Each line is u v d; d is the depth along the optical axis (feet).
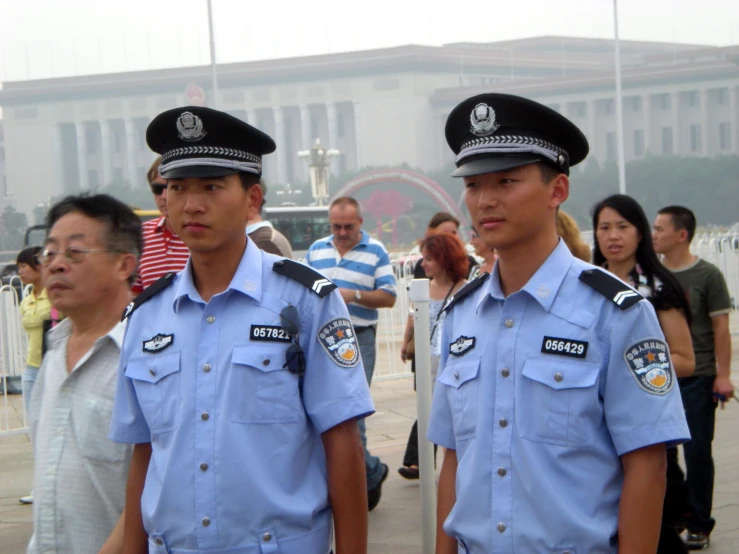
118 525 8.32
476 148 7.05
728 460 21.40
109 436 8.15
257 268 7.82
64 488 8.52
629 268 13.34
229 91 341.62
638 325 6.91
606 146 323.57
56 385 8.75
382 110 338.34
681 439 6.83
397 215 241.14
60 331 9.15
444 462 7.87
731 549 15.55
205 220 7.58
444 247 17.54
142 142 343.05
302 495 7.55
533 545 6.82
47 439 8.68
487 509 7.06
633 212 13.21
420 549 16.28
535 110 6.95
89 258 8.73
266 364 7.47
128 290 9.14
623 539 6.82
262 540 7.31
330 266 20.34
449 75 351.67
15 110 339.16
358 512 7.75
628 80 310.86
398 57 332.19
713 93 311.27
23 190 339.57
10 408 31.24
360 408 7.64
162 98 336.29
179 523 7.41
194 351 7.63
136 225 9.12
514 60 372.17
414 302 13.61
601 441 6.94
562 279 7.16
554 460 6.86
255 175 7.82
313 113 352.90
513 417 7.02
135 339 8.02
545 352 7.00
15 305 33.91
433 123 345.51
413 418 27.78
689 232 15.80
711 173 270.87
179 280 8.04
